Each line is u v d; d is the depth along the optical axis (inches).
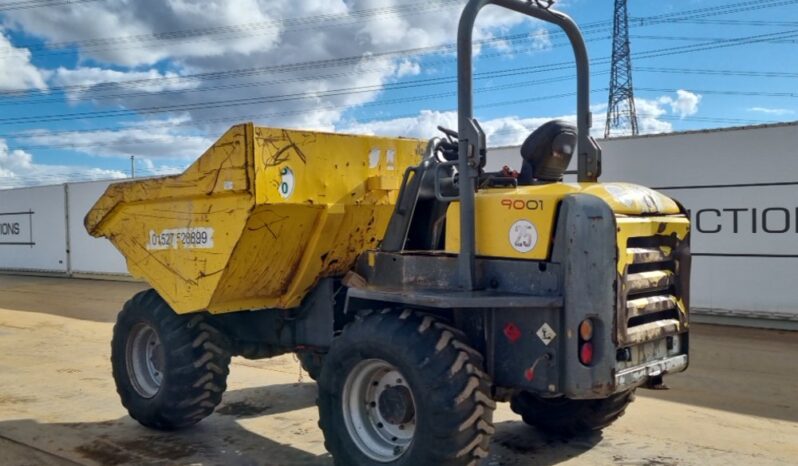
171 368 217.8
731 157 420.5
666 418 239.6
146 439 223.1
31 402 269.4
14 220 888.3
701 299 434.9
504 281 164.1
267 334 223.8
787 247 406.6
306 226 196.7
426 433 156.4
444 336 160.4
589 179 196.4
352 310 191.6
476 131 162.9
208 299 200.2
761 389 280.4
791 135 402.3
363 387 177.2
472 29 164.2
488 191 173.3
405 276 183.2
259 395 276.8
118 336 235.8
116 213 227.0
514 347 161.2
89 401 270.5
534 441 213.5
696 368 317.7
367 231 212.1
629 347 161.5
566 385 151.9
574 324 151.4
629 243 163.2
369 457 170.6
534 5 181.8
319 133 194.5
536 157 186.5
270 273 203.2
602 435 219.8
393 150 215.9
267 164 182.9
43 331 450.3
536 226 159.0
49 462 203.3
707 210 429.7
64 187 823.7
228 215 188.9
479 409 156.0
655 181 444.8
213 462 201.9
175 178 201.9
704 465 193.8
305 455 207.6
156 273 216.2
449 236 175.6
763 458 199.5
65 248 831.1
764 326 417.7
